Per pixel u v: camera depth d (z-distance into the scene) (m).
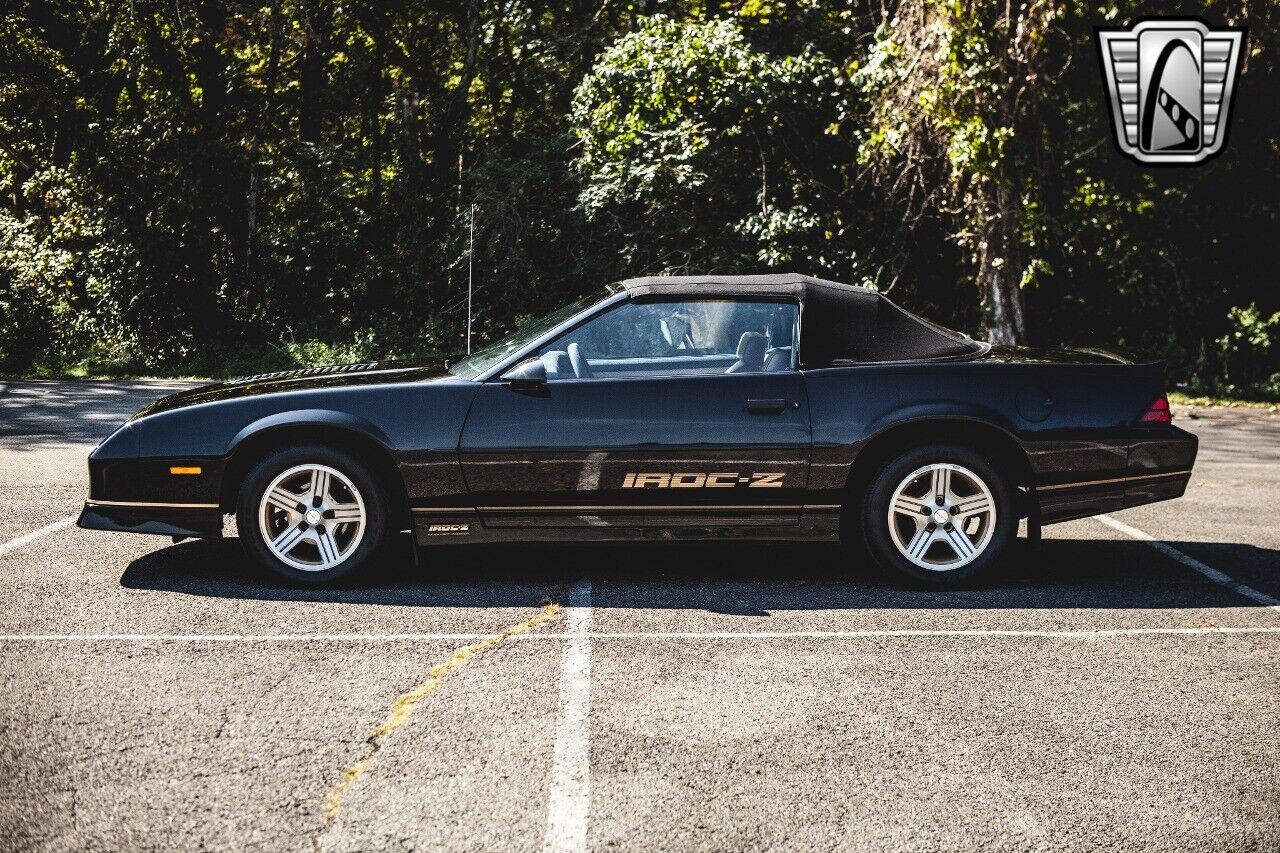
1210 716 4.05
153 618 5.05
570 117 18.98
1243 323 17.44
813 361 5.67
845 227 17.77
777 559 6.33
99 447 5.59
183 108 21.23
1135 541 6.93
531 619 5.13
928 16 14.93
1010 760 3.64
